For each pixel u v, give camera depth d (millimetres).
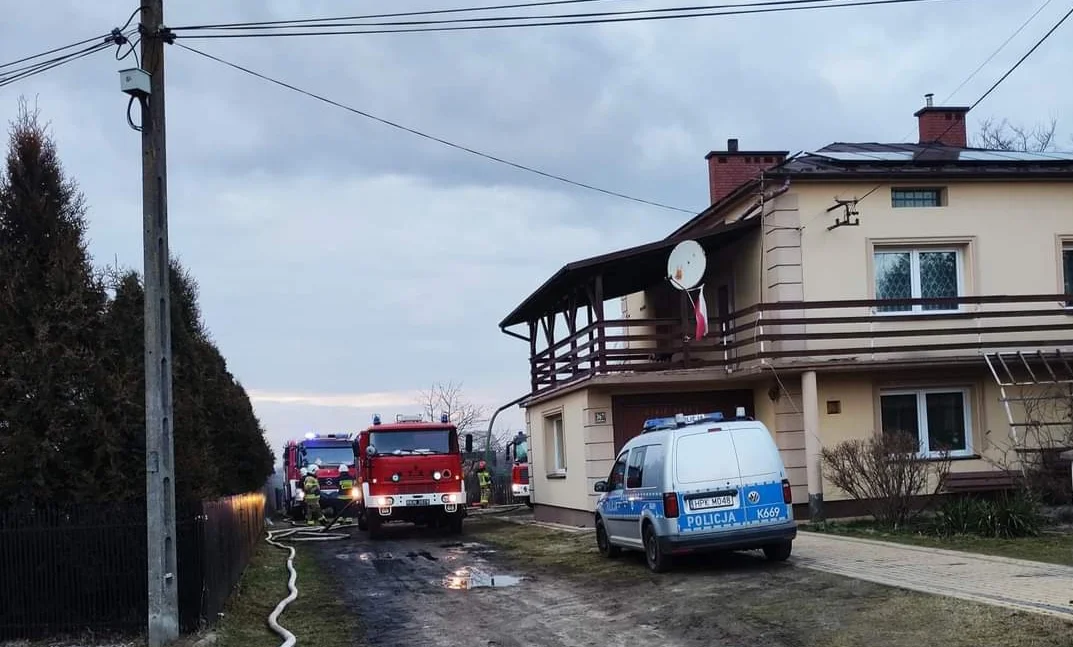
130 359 10773
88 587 9898
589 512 18984
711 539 11789
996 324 18734
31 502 10109
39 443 10086
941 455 16750
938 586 9812
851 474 16312
